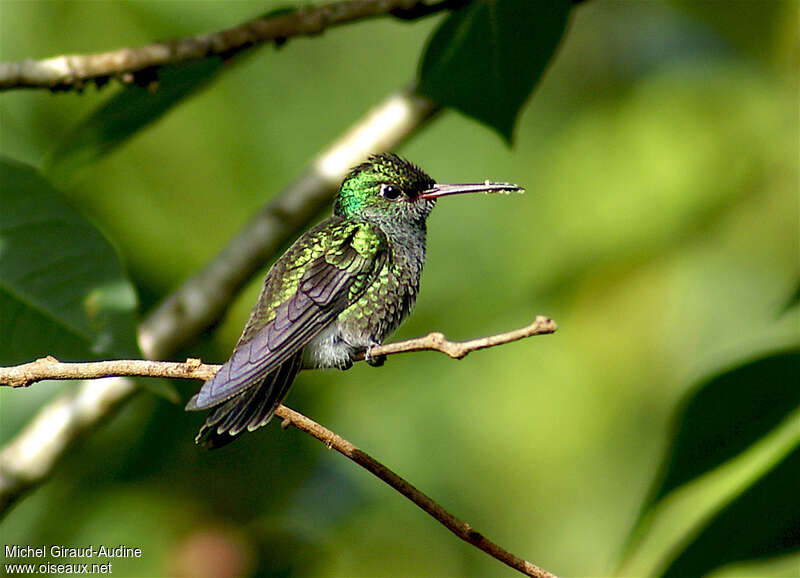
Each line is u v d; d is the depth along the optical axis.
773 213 12.55
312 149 10.45
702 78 12.39
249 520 10.36
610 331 12.42
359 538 11.02
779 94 12.23
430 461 11.52
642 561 7.42
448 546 11.48
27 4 8.86
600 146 12.18
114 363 5.39
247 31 6.96
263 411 6.40
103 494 10.05
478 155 11.64
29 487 7.88
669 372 12.42
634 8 12.70
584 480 12.04
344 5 7.10
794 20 12.02
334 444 5.27
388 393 11.64
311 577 10.58
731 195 12.16
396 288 7.84
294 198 8.54
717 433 6.24
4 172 6.82
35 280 6.60
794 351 6.16
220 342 10.64
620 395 12.28
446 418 11.76
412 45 11.17
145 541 9.98
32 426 8.02
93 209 9.82
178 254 10.00
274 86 10.50
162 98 7.32
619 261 12.22
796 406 6.17
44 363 5.29
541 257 11.78
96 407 7.98
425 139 11.56
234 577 10.08
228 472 10.41
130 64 6.88
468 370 12.09
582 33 12.61
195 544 10.07
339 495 10.88
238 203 10.12
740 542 6.15
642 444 12.14
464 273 11.69
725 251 12.76
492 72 7.01
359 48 11.02
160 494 10.21
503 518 11.88
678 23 12.65
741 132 12.20
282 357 6.72
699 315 12.52
